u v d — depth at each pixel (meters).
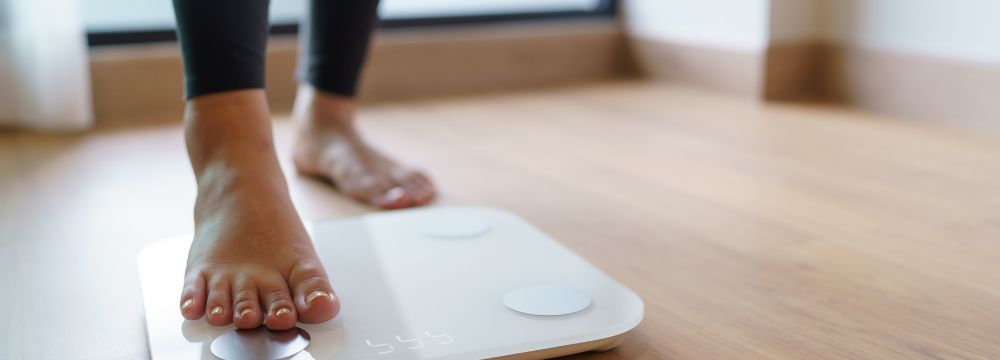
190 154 0.93
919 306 0.91
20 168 1.55
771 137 1.76
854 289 0.96
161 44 2.12
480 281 0.90
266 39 0.96
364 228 1.07
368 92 2.29
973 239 1.12
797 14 2.17
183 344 0.75
